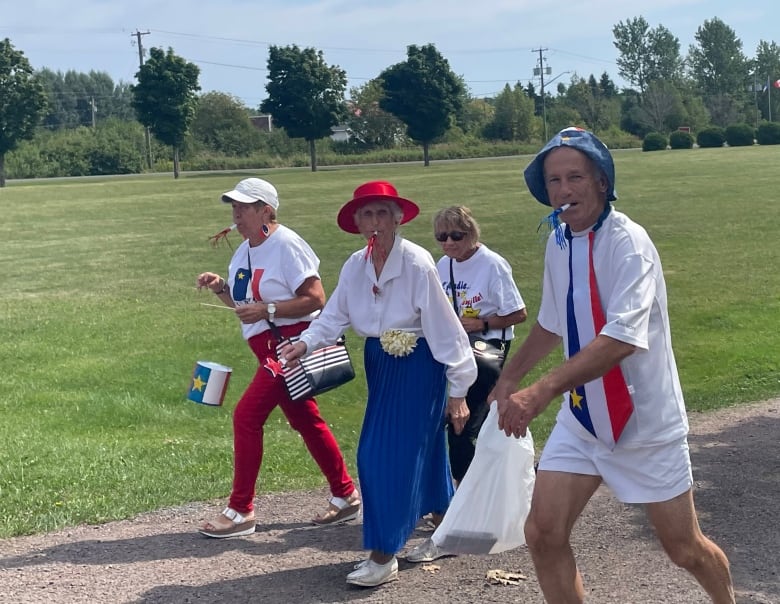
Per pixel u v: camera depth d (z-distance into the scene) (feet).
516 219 95.20
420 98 238.89
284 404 19.13
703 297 53.57
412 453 16.08
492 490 15.44
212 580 16.37
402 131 305.73
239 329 47.78
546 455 12.41
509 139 337.11
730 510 19.52
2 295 59.36
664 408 12.01
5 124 210.59
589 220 11.96
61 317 51.31
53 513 20.36
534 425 30.37
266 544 18.44
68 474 23.72
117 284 63.36
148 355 41.98
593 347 11.29
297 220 99.50
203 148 302.45
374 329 16.35
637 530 18.26
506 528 15.48
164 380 37.68
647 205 101.86
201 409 33.73
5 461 25.00
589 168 11.82
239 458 18.86
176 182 187.21
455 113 246.47
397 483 15.94
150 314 52.13
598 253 11.87
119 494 21.97
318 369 17.48
